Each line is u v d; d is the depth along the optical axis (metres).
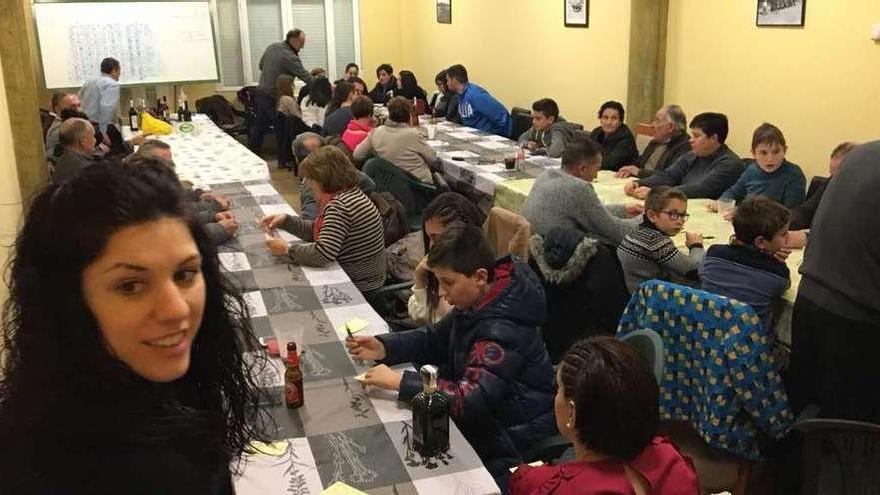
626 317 2.30
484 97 6.18
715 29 4.79
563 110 6.52
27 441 0.74
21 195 4.36
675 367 2.22
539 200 3.23
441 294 2.24
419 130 5.84
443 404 1.59
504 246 3.05
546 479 1.38
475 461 1.57
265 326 2.29
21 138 5.29
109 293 0.76
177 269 0.79
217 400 0.99
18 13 5.16
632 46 5.25
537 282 1.93
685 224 3.32
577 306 2.66
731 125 4.77
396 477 1.51
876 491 1.70
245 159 5.04
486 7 7.58
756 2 4.45
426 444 1.58
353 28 9.34
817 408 2.18
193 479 0.83
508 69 7.34
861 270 2.06
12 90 5.23
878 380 2.11
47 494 0.73
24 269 0.78
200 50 8.50
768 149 3.54
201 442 0.86
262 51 9.05
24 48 5.21
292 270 2.80
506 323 1.87
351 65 8.42
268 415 1.69
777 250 2.50
